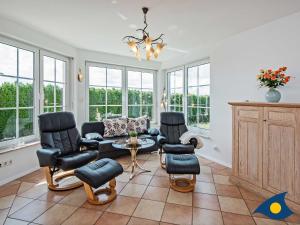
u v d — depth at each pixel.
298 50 2.48
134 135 3.20
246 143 2.68
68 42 3.83
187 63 4.70
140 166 3.58
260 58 2.94
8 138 3.03
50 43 3.56
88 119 4.53
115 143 3.41
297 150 2.08
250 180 2.62
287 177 2.18
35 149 3.33
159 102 5.64
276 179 2.29
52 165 2.47
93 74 4.62
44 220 1.98
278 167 2.27
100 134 4.18
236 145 2.83
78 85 4.34
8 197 2.43
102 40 3.69
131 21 2.81
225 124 3.59
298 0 2.20
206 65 4.23
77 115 4.32
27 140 3.30
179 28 3.04
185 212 2.13
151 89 5.65
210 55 3.91
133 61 5.11
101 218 2.02
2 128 2.94
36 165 3.36
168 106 5.59
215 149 3.85
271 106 2.32
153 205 2.27
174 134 3.97
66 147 3.05
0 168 2.76
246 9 2.42
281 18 2.66
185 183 2.85
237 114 2.81
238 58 3.30
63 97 4.15
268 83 2.49
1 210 2.15
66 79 4.18
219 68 3.69
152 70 5.60
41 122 2.85
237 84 3.33
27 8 2.47
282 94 2.67
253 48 3.04
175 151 3.21
